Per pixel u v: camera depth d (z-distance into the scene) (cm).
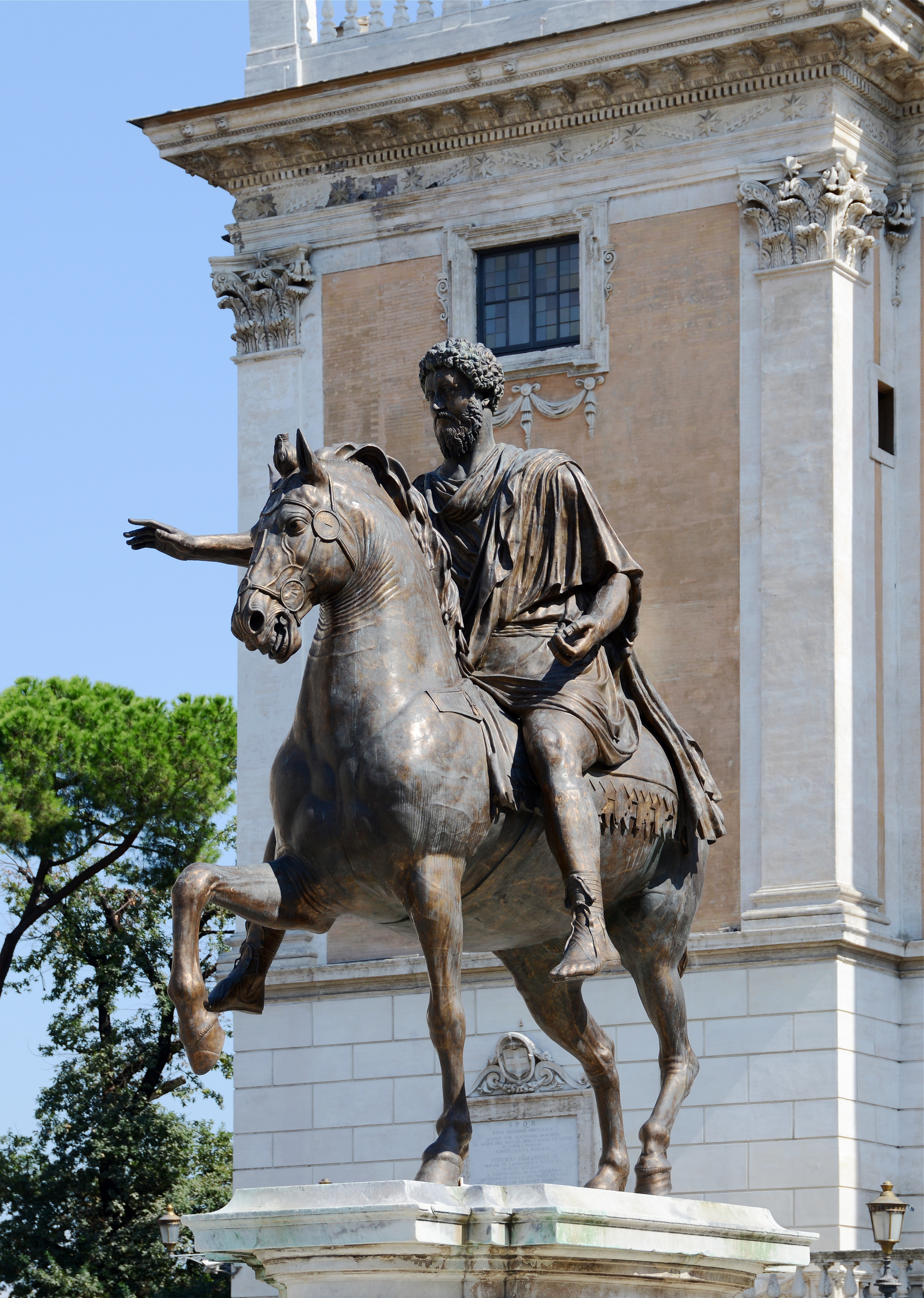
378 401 3378
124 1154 4234
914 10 3059
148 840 4528
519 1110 3038
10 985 4516
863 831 3014
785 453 3067
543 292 3288
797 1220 2859
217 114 3400
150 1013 4509
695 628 3097
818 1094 2881
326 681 1023
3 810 4253
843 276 3088
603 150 3244
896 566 3159
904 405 3189
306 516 1012
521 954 1126
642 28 3100
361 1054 3212
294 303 3453
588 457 3206
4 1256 4156
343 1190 927
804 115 3091
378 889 1016
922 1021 3009
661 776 1111
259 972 1044
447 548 1078
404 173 3388
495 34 3316
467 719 1031
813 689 3000
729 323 3131
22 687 4709
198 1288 4041
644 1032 2972
